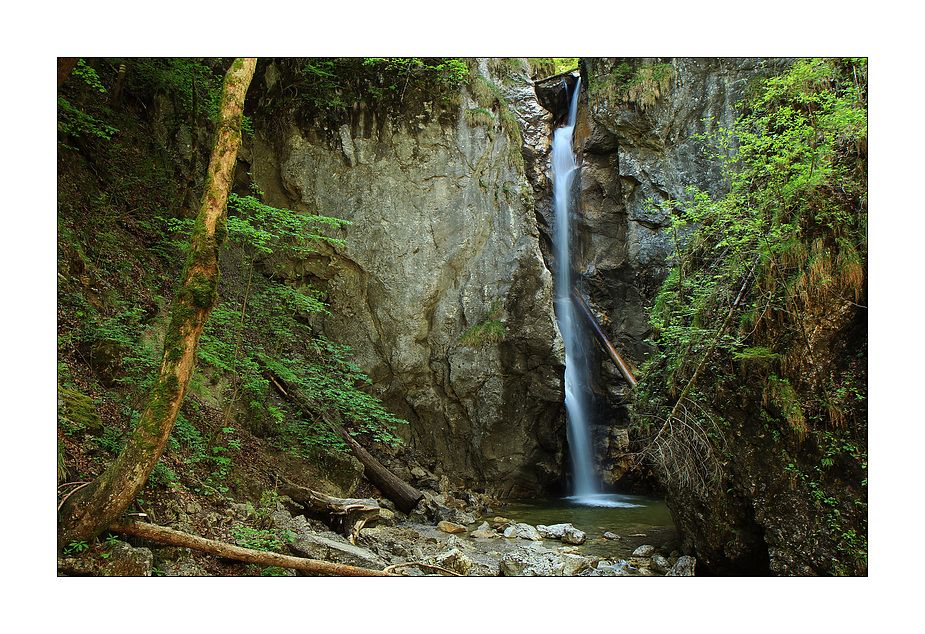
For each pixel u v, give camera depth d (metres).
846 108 6.82
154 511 5.43
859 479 5.90
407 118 12.83
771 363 6.65
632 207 14.12
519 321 12.39
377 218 12.68
